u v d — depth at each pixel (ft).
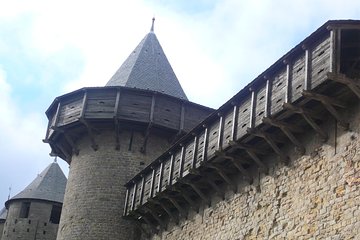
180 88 104.73
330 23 48.34
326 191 50.11
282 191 56.13
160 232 79.56
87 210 87.04
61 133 93.09
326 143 51.83
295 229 52.60
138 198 82.38
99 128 91.56
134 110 89.76
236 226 62.08
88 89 90.94
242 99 61.41
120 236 85.46
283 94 53.83
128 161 90.02
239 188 63.72
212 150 64.59
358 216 45.75
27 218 139.23
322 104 50.67
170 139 92.79
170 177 72.90
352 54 51.34
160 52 109.60
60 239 87.61
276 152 56.75
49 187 144.66
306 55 51.13
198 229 69.67
